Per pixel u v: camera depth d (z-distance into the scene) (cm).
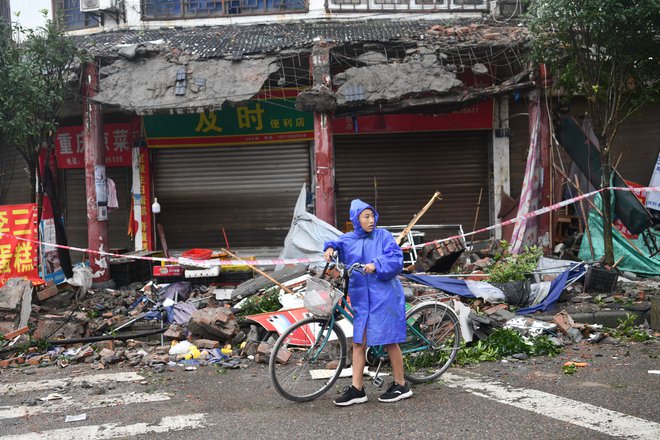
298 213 955
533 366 568
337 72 1090
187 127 1203
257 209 1227
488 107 1173
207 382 554
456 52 991
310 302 472
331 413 447
